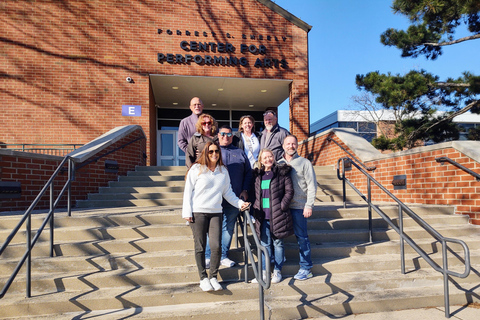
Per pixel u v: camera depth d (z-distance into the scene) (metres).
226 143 4.28
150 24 11.63
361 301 3.80
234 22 12.13
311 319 3.64
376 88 12.34
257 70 12.19
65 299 3.55
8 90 10.78
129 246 4.42
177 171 8.45
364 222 5.41
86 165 7.11
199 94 14.02
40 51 11.01
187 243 4.55
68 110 11.03
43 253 4.24
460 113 12.96
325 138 10.00
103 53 11.33
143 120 11.41
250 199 4.25
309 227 5.27
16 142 10.74
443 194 6.15
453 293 4.02
